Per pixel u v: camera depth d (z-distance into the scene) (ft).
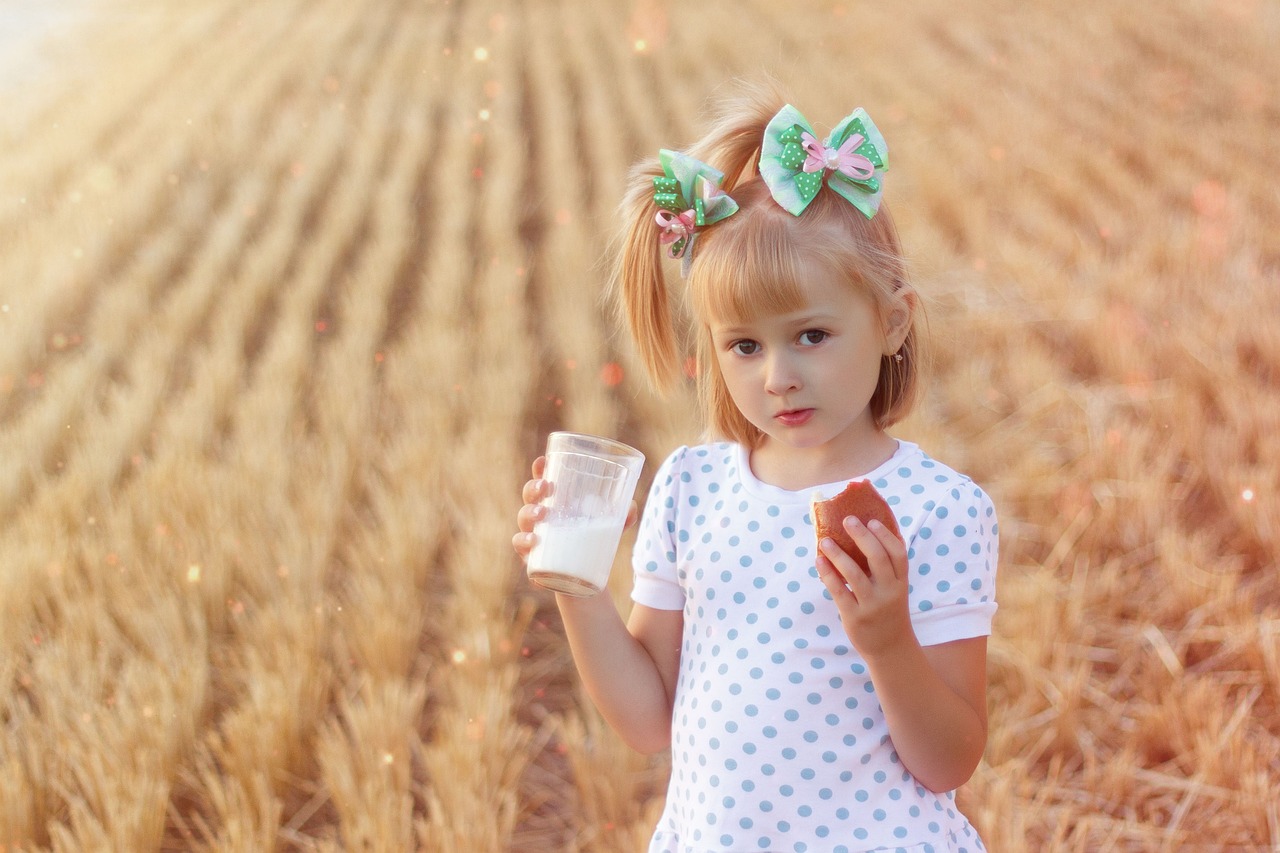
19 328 22.79
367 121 42.75
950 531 5.35
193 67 53.52
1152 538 15.29
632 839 10.03
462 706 11.44
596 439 5.66
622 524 5.69
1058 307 23.29
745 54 51.75
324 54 55.62
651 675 5.92
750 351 5.34
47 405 19.11
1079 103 40.57
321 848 9.68
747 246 5.19
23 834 9.91
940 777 5.19
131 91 48.52
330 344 23.49
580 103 46.57
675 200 5.47
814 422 5.26
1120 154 34.60
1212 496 16.37
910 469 5.57
